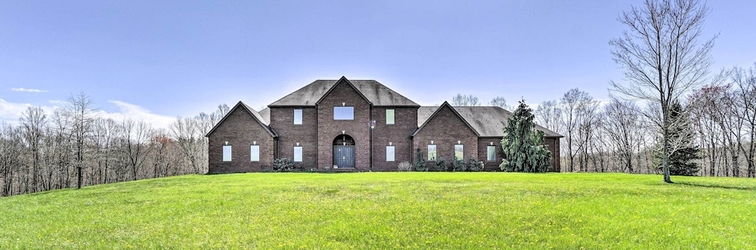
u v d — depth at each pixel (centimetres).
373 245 966
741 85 4322
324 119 4134
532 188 1930
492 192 1794
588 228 1084
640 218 1192
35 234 1119
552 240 982
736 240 961
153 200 1681
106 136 5734
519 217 1217
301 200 1622
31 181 5072
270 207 1459
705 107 3912
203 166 7238
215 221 1238
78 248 977
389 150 4222
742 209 1302
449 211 1323
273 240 1015
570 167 6738
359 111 4150
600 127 6347
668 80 2392
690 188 1939
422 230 1084
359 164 4112
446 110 4178
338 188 2009
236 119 4075
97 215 1373
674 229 1059
